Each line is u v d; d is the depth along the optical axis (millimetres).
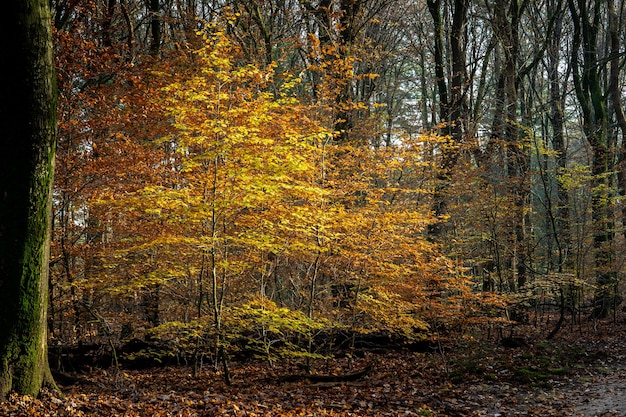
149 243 8578
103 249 10445
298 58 21453
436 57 19438
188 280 11258
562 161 20594
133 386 9445
